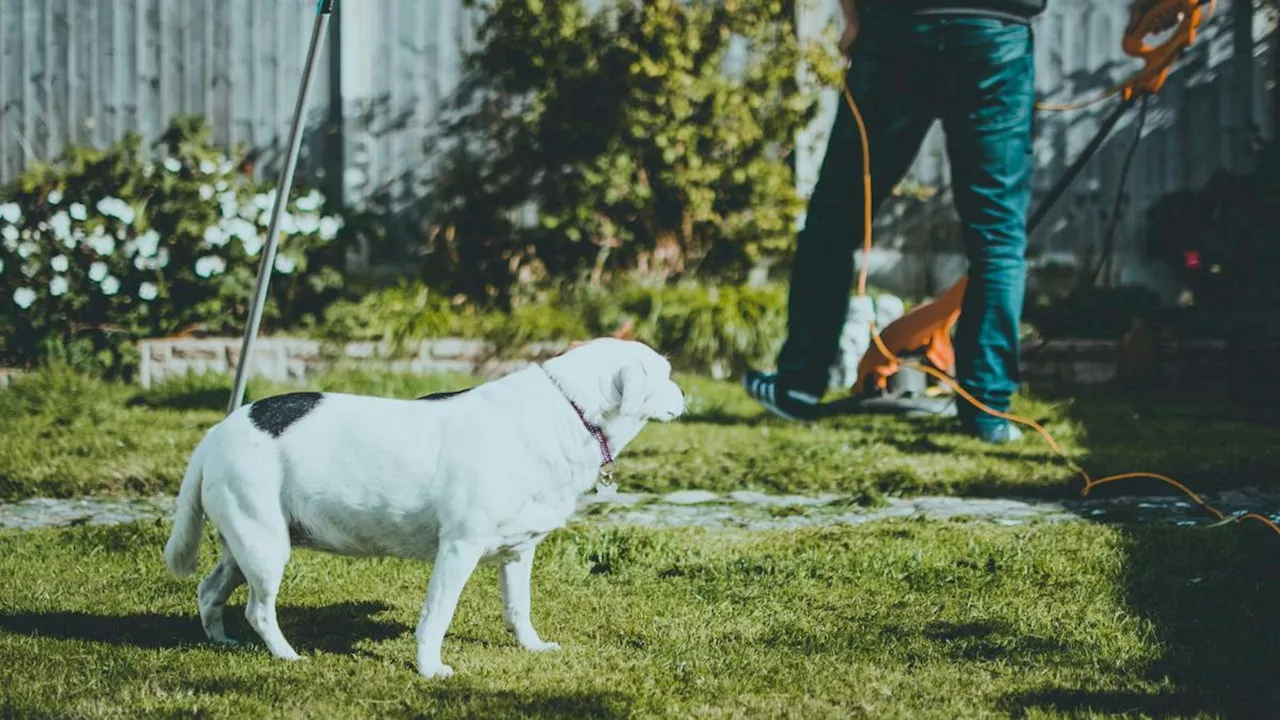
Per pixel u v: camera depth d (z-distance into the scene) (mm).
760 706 3221
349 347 10000
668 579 4602
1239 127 11641
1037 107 7734
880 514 5832
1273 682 3395
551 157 11438
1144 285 11547
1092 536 5133
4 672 3406
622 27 11359
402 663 3600
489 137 11805
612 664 3609
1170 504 5949
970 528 5355
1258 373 9375
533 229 11531
